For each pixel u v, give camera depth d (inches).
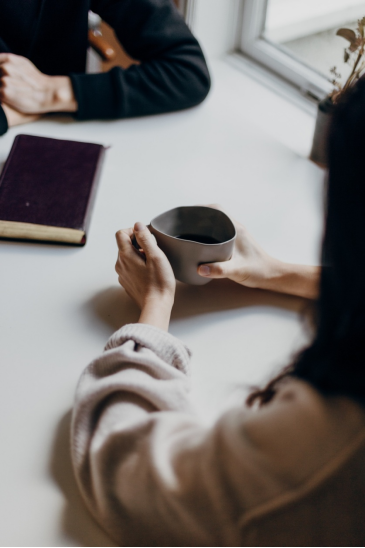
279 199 38.4
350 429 15.1
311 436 15.3
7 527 20.5
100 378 23.6
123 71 43.6
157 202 36.9
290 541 16.2
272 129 49.3
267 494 15.6
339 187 14.8
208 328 29.1
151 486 17.6
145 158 40.6
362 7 47.9
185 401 22.5
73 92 42.4
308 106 52.9
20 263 31.8
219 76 55.9
